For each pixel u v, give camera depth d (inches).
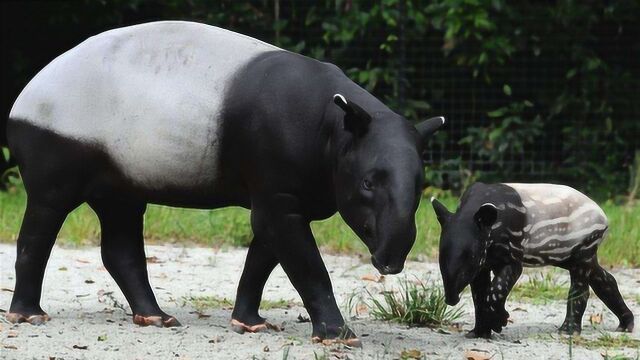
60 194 437.7
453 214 421.7
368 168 382.6
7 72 1010.1
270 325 449.7
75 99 431.8
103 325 446.0
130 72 428.5
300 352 399.2
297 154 404.8
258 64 421.7
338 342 410.6
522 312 511.2
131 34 437.7
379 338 438.0
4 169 1005.2
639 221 756.6
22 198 835.4
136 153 425.4
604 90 994.7
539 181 999.0
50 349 400.2
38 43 1010.1
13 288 525.7
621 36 1001.5
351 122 387.5
